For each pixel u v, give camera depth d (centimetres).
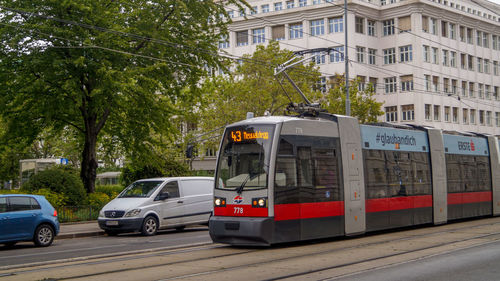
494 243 1472
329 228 1542
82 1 2577
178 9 2834
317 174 1526
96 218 2642
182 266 1153
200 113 5134
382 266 1117
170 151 4678
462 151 2239
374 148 1756
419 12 6594
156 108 2939
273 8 7569
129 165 3559
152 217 2031
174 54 2950
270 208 1392
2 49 2586
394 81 6738
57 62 2498
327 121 1605
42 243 1709
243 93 4819
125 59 2753
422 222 1942
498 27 7819
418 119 6550
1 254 1525
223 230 1432
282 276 1017
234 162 1468
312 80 4981
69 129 3459
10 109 2822
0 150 3147
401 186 1852
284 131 1455
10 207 1650
